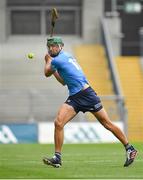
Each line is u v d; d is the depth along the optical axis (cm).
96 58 7631
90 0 8094
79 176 2680
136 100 7219
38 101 6794
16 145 5234
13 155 3997
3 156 3903
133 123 6819
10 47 7750
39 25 8194
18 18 8162
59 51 3047
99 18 8112
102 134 6122
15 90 6794
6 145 5247
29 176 2705
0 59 7594
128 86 7381
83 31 8094
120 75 7494
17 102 6781
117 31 7988
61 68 3005
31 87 7381
